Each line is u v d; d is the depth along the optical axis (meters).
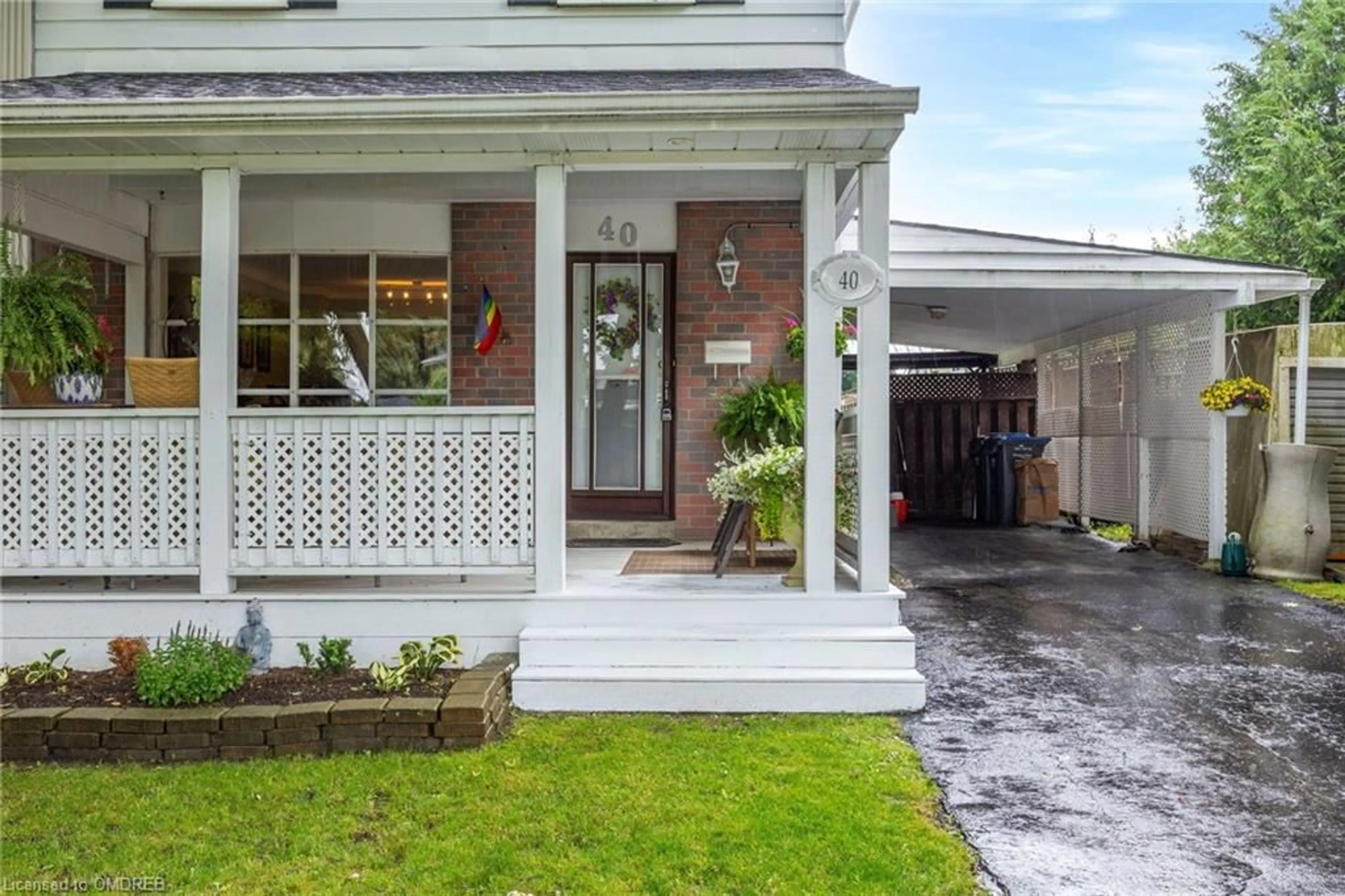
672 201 7.62
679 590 5.46
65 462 5.38
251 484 5.39
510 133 5.04
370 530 5.39
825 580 5.36
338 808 3.80
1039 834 3.51
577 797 3.88
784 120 4.90
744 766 4.20
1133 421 11.26
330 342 7.56
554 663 5.17
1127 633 6.58
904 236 9.55
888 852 3.37
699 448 7.73
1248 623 6.87
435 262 7.62
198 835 3.59
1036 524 13.24
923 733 4.63
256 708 4.46
